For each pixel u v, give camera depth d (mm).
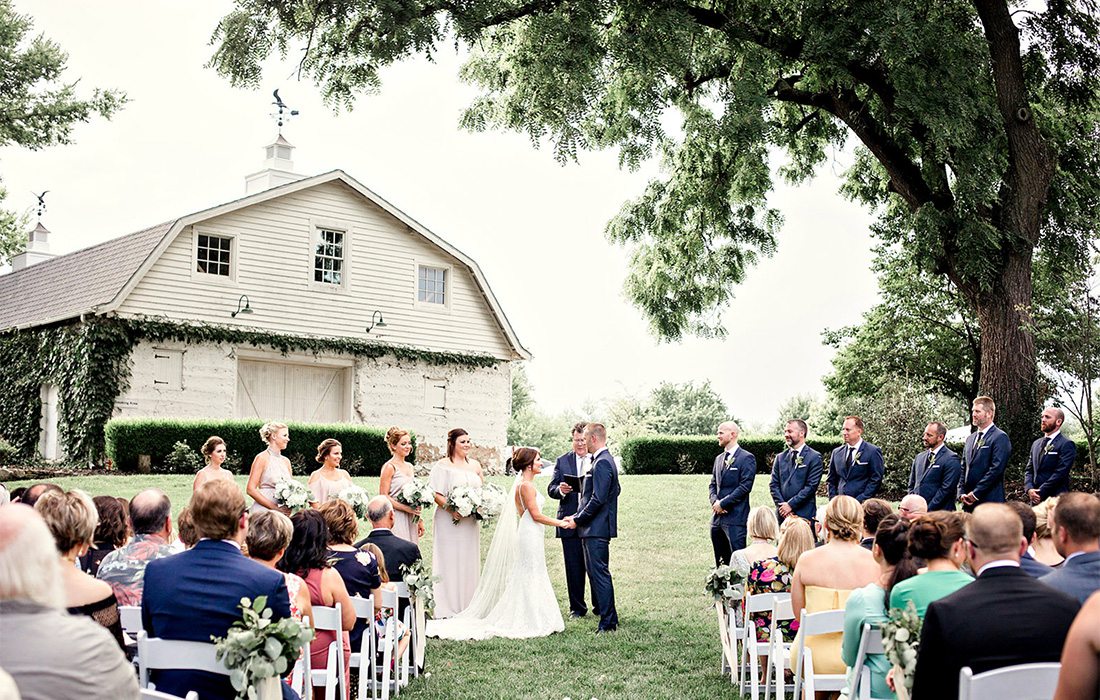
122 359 21750
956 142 15281
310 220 24766
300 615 5309
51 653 2848
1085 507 4074
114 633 4430
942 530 4570
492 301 27359
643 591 11672
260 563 4586
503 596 9922
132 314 21922
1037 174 17078
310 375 24828
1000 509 3879
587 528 9820
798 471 10672
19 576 2900
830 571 5902
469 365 27078
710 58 17266
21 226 34938
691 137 20078
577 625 10023
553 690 7469
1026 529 5473
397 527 10258
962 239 16250
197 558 4477
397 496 10250
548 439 76562
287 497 9555
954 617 3734
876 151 18062
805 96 18297
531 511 9938
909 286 31719
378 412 25406
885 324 33344
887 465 18469
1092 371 15938
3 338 25000
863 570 5898
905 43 15125
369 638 6559
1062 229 18812
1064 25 17969
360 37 15812
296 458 21641
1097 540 4090
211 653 4281
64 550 4379
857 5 15500
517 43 18109
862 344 34219
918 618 4289
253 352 23672
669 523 15766
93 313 21484
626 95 17484
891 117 16953
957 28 16266
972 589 3805
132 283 21703
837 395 35500
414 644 7906
